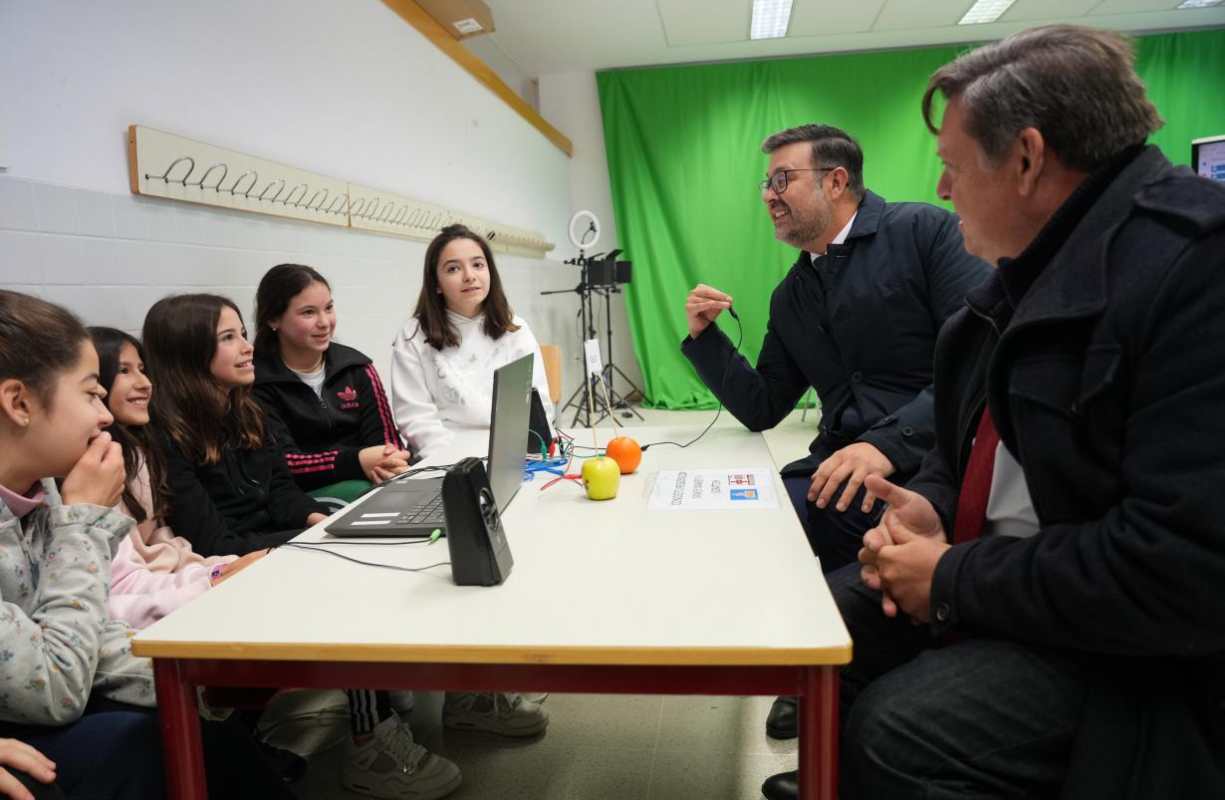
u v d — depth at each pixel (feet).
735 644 2.63
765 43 19.20
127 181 6.47
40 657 3.08
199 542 5.46
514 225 17.13
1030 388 2.98
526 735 5.80
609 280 18.48
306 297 7.53
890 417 5.42
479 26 13.82
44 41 5.71
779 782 4.91
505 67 19.72
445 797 5.10
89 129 6.10
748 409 6.81
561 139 20.67
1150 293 2.63
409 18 11.84
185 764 3.00
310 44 9.24
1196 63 19.26
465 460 3.43
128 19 6.48
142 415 5.14
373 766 5.12
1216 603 2.43
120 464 3.67
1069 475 2.92
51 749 3.18
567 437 6.63
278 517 6.46
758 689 2.73
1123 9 17.89
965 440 3.93
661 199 21.25
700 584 3.22
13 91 5.47
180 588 4.35
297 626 2.96
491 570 3.31
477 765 5.49
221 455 6.07
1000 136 3.08
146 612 4.14
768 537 3.81
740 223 20.86
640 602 3.06
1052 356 2.95
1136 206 2.80
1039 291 2.99
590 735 5.85
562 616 2.96
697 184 20.93
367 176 10.62
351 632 2.88
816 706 2.69
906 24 18.15
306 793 5.23
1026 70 3.01
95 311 6.11
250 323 8.04
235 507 6.16
